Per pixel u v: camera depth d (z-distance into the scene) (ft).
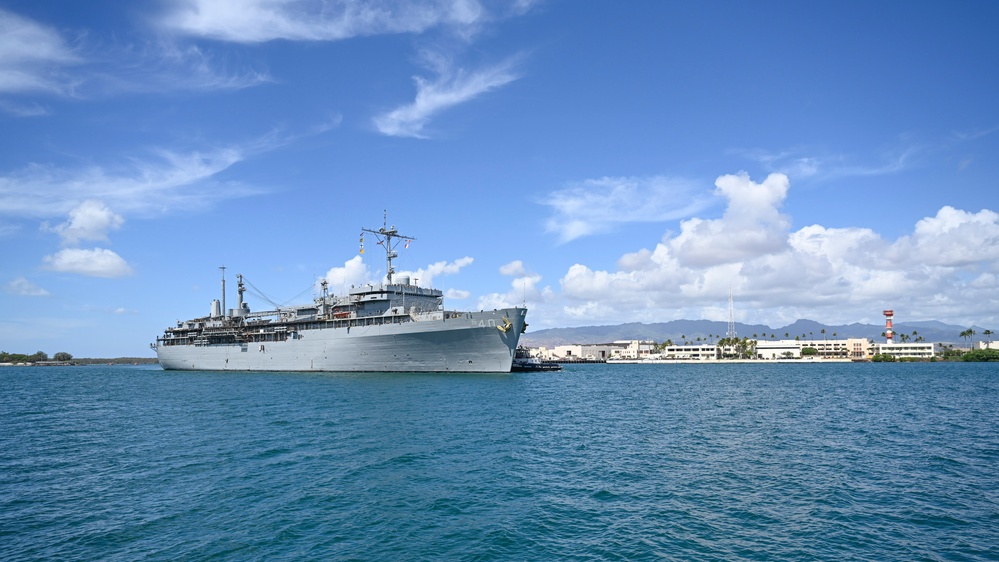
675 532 73.05
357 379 307.99
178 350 475.72
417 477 98.84
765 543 69.31
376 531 73.56
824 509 81.71
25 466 110.93
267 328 409.28
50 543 70.18
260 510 81.66
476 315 305.73
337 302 376.27
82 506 84.48
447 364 323.78
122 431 150.92
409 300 359.46
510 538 71.10
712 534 72.33
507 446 125.80
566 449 123.44
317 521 77.20
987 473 102.47
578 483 95.50
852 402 228.22
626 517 78.64
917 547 67.92
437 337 317.22
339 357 353.31
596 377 444.14
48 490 93.20
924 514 79.46
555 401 221.25
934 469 105.50
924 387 315.37
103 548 68.59
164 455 118.11
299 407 190.70
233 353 427.74
